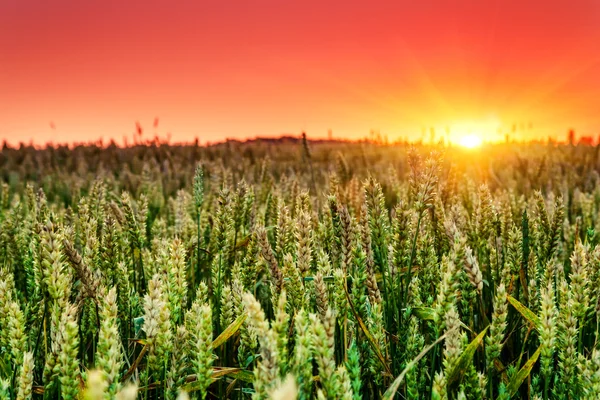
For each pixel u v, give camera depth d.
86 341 2.66
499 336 2.17
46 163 15.77
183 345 2.05
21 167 14.42
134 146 17.70
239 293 2.62
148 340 2.04
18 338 2.05
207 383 1.91
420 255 2.79
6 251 3.72
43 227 2.08
